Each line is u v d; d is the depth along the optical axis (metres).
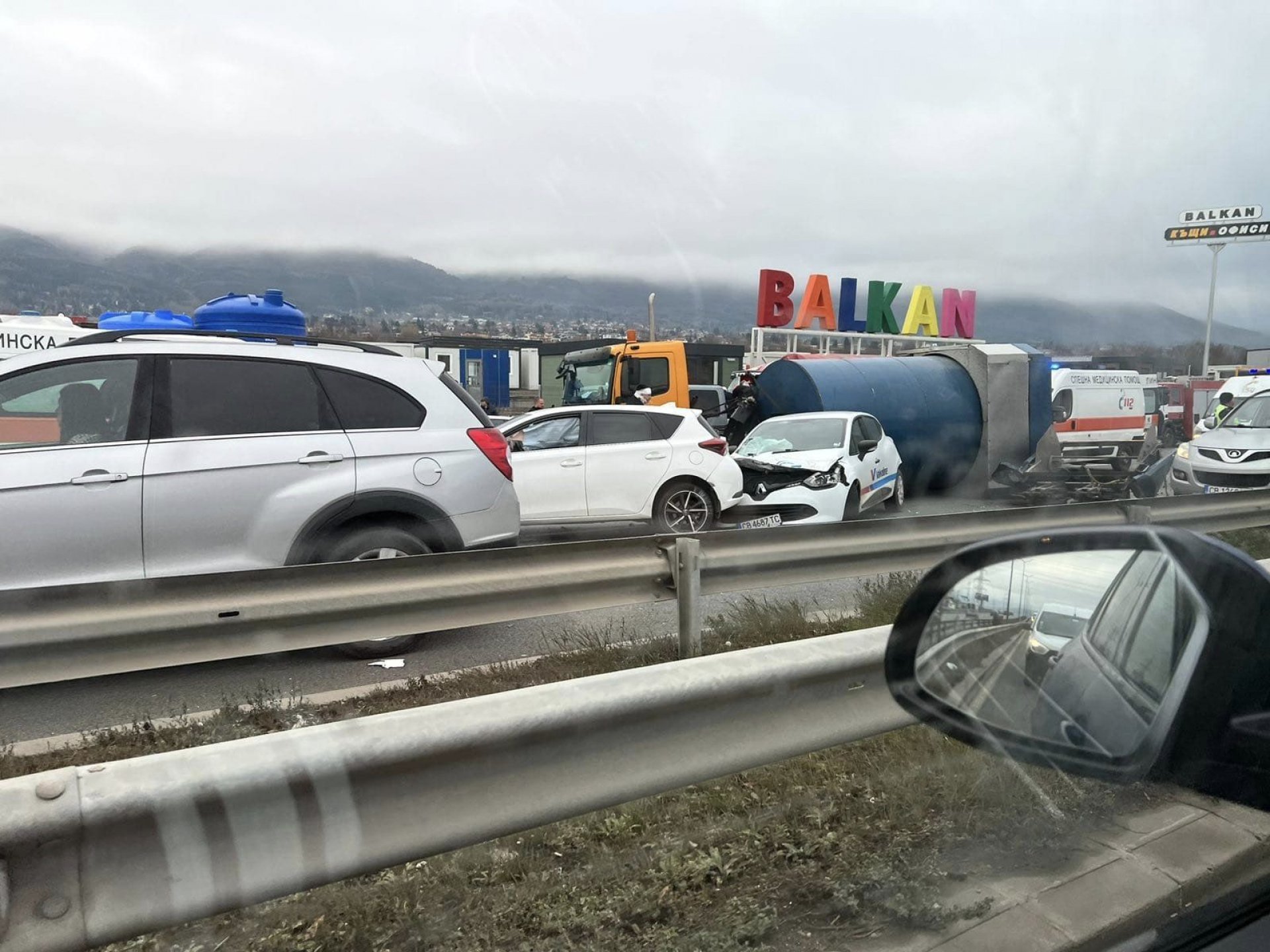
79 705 4.84
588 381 16.64
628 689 2.61
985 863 3.02
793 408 15.48
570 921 2.65
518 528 6.32
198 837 2.00
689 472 9.83
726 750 2.85
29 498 4.88
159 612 4.45
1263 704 2.62
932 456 15.84
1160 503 8.29
